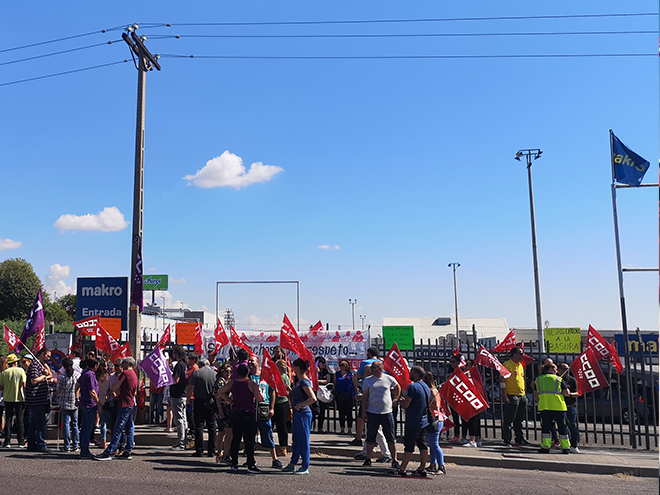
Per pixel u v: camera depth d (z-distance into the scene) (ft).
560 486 27.48
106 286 49.78
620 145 41.27
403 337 50.96
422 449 28.68
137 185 48.01
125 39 48.93
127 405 32.30
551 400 35.88
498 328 148.66
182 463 30.89
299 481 26.61
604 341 39.50
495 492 25.41
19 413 36.88
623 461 33.01
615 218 40.57
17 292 197.57
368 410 30.89
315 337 47.19
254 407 28.96
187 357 36.88
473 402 34.68
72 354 43.42
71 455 33.12
